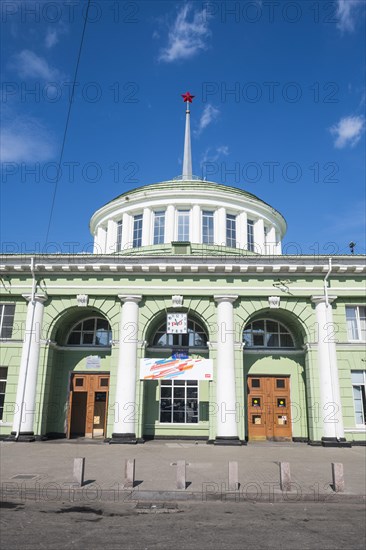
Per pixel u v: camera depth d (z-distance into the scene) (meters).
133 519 8.27
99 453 16.30
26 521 8.01
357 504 9.74
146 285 21.34
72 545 6.61
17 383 20.64
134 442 19.16
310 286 21.30
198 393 21.45
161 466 13.48
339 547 6.67
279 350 22.36
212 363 20.55
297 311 21.22
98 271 21.45
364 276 21.44
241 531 7.48
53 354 21.86
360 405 20.41
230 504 9.61
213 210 27.45
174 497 9.95
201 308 21.20
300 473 12.62
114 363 20.58
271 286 21.28
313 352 20.80
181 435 20.94
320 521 8.23
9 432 20.02
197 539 7.00
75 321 23.23
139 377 20.34
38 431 19.98
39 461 14.34
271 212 28.95
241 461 14.75
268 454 16.62
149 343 22.33
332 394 19.92
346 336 20.92
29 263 21.52
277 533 7.38
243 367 21.42
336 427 19.48
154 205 27.23
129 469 10.62
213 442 19.48
